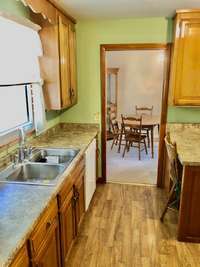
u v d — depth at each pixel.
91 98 3.48
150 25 3.11
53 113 3.25
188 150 2.47
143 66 6.16
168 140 2.83
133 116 5.67
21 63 2.14
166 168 3.42
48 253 1.52
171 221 2.72
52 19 2.30
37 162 2.26
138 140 4.84
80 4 2.45
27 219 1.28
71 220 2.08
